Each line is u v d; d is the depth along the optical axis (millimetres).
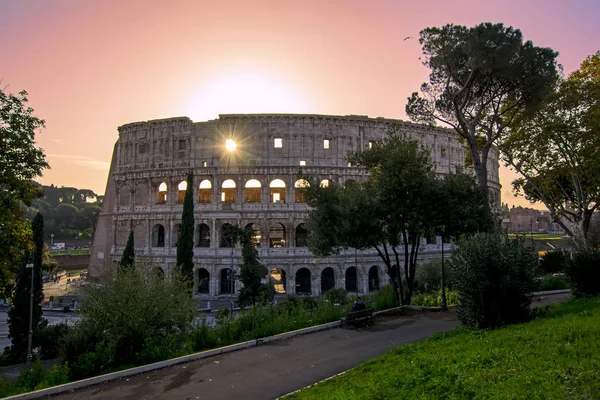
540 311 28406
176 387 23000
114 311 32906
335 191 46562
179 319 35531
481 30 45531
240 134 98125
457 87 53969
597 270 33375
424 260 101875
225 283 99125
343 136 99875
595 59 57406
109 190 118875
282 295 93250
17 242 43125
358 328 34906
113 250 105562
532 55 46375
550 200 72750
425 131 106688
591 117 54375
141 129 105062
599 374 14492
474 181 44469
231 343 31609
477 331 25531
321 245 45344
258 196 103562
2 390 25000
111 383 24078
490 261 26984
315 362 26047
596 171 56719
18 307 54188
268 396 21078
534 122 58906
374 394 17453
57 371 25844
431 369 18859
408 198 42375
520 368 16641
